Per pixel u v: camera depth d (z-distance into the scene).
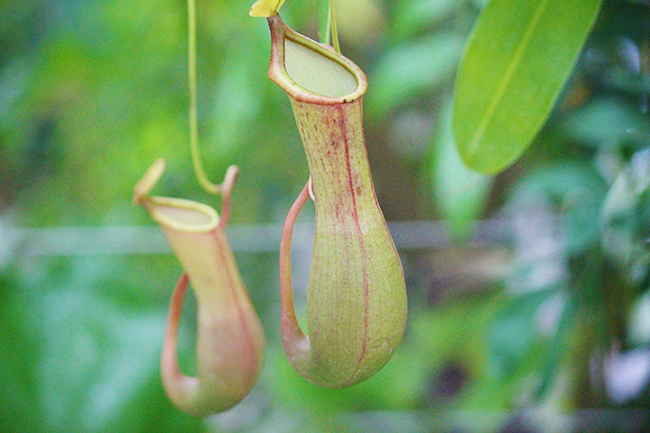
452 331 1.44
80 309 1.02
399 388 1.30
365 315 0.60
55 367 0.97
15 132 1.48
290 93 0.59
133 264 1.30
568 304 0.82
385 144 1.95
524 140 0.63
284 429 1.26
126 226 1.40
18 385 0.96
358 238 0.60
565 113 0.87
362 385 1.28
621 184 0.81
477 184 0.82
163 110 1.34
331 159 0.59
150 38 1.21
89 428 0.94
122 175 1.41
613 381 1.01
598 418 1.00
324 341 0.60
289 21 0.83
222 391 0.67
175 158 1.34
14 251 1.07
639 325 0.91
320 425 1.25
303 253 1.81
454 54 0.90
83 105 1.40
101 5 1.18
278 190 1.62
